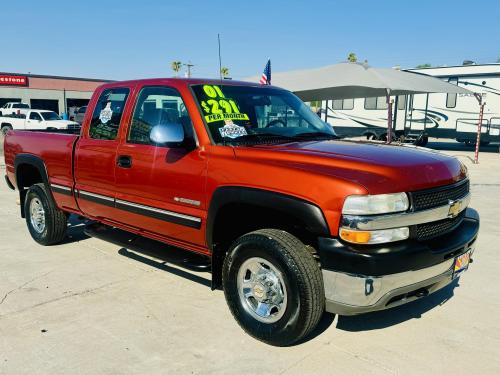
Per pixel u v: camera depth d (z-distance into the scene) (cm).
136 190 427
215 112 392
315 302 314
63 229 567
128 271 492
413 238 312
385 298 302
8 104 3828
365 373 311
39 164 548
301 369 315
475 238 366
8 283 455
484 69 2067
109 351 334
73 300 418
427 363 325
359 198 293
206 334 360
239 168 346
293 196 315
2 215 753
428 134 2273
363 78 1284
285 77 1431
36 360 322
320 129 450
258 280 340
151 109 424
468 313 402
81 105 5097
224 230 373
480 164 1620
